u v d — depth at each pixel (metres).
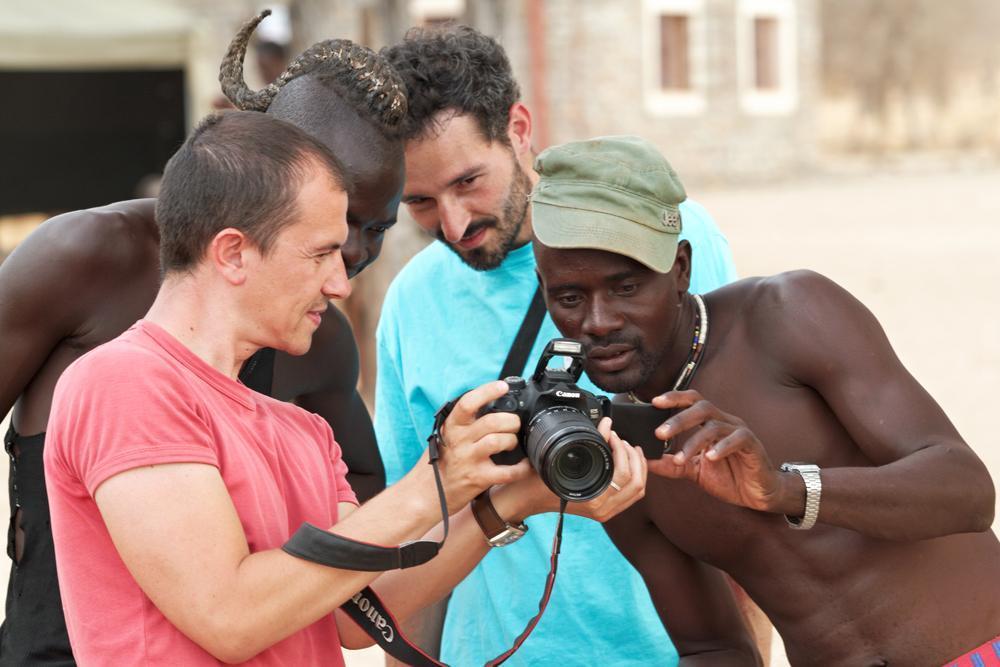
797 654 2.58
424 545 2.09
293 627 2.01
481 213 3.08
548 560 3.17
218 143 2.05
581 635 3.17
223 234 2.04
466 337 3.31
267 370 2.72
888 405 2.39
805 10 30.16
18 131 18.75
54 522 2.05
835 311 2.48
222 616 1.94
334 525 2.21
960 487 2.31
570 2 25.34
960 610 2.47
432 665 2.30
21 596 2.54
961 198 24.33
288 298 2.09
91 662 2.01
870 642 2.49
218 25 18.03
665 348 2.52
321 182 2.09
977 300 12.81
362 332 8.48
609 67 25.92
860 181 29.20
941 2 41.38
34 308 2.53
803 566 2.52
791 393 2.51
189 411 2.01
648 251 2.39
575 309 2.48
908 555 2.47
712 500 2.56
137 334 2.07
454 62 2.98
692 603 2.76
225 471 2.05
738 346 2.57
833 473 2.30
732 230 19.41
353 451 3.09
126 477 1.93
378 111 2.59
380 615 2.27
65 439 1.99
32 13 13.37
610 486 2.18
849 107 41.84
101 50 13.70
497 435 2.14
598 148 2.46
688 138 27.64
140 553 1.93
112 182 19.34
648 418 2.29
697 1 27.61
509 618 3.22
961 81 41.44
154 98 19.28
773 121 29.56
